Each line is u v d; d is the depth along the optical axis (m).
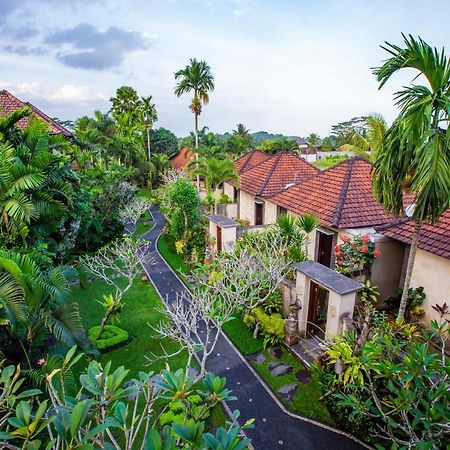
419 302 11.37
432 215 8.38
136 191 29.05
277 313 12.22
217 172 23.67
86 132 35.38
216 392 4.47
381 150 8.88
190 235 20.17
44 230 12.39
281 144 53.12
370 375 7.61
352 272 12.69
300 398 9.35
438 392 5.85
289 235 13.91
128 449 4.01
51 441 3.35
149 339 12.30
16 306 7.26
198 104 36.69
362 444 7.95
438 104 7.60
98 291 16.28
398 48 7.89
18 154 12.03
